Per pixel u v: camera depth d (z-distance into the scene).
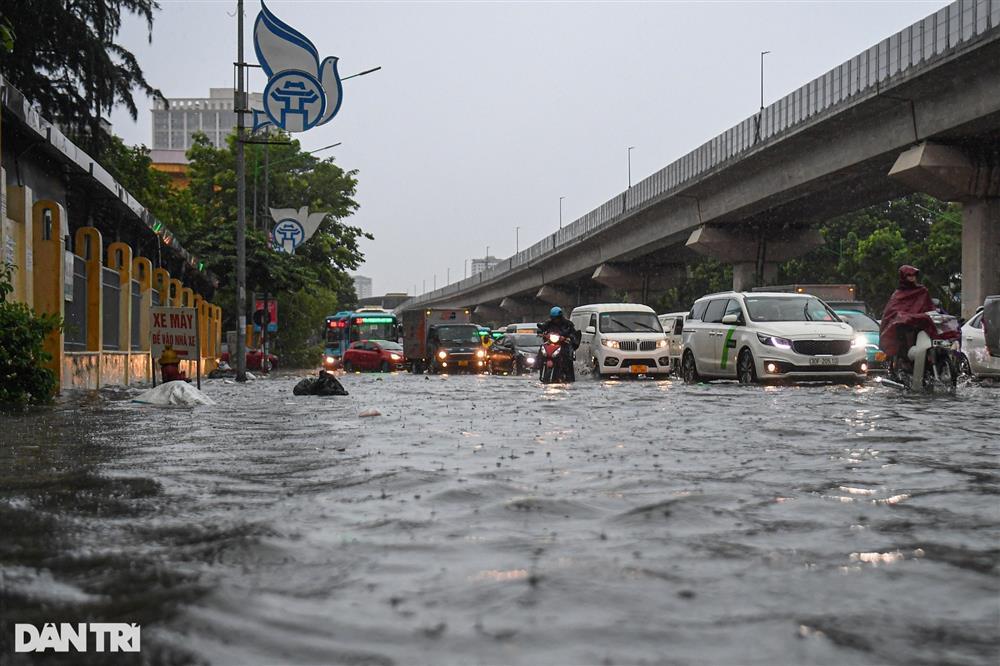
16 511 4.36
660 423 9.32
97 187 23.34
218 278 42.97
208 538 3.72
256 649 2.36
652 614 2.68
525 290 98.94
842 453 6.67
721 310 20.61
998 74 28.59
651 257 72.44
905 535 3.80
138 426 9.49
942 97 31.45
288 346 59.94
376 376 32.31
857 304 27.41
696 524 4.03
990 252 34.09
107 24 33.06
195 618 2.59
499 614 2.68
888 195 45.38
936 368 14.40
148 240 31.98
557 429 8.73
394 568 3.23
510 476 5.52
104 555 3.41
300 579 3.07
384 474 5.55
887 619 2.63
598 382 21.94
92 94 32.97
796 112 38.69
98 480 5.43
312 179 58.34
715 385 18.75
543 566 3.26
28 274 16.25
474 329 38.16
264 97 25.20
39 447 7.39
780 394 14.79
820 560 3.36
